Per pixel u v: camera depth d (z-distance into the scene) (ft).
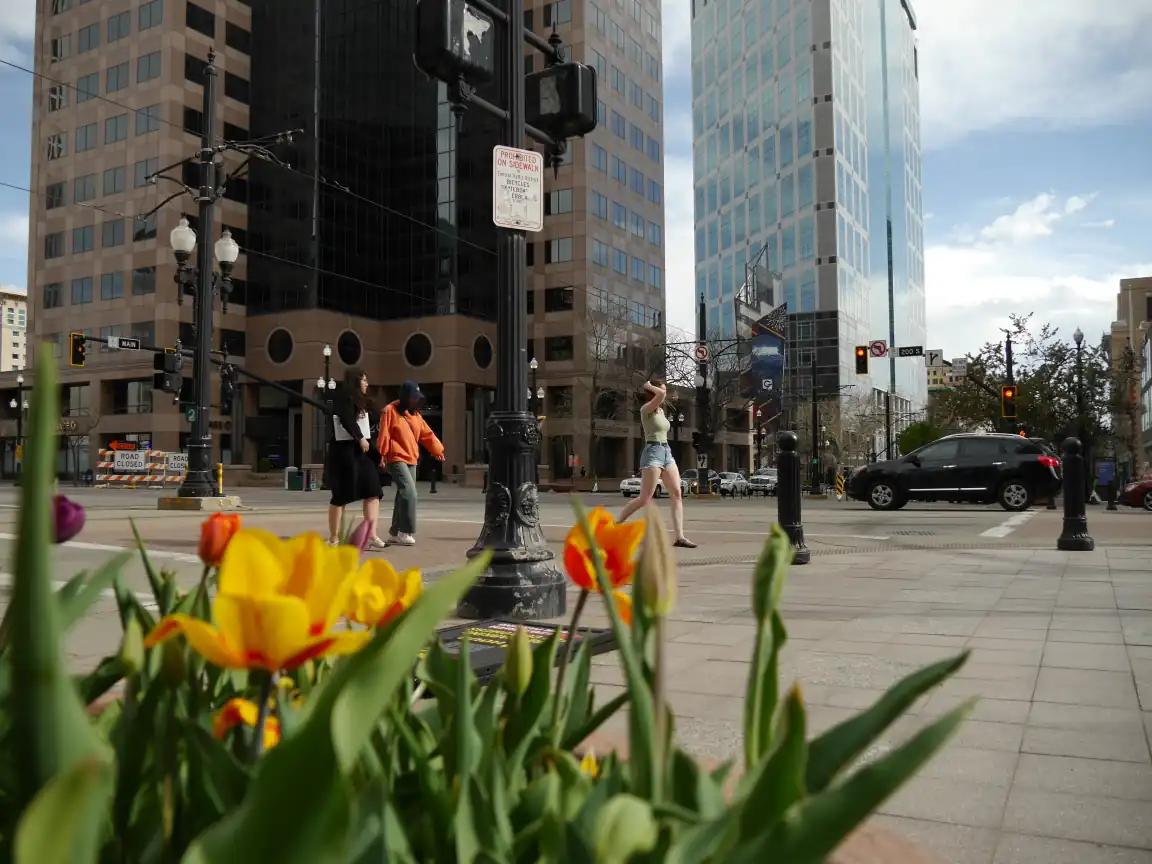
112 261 185.26
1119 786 8.96
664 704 3.08
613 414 212.64
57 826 1.32
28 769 1.53
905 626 17.89
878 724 2.64
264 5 192.03
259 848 1.58
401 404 33.73
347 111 191.83
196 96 184.03
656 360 192.95
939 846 7.56
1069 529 34.78
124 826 3.03
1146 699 12.21
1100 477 80.94
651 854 2.36
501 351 19.72
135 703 3.33
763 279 240.32
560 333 208.95
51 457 1.54
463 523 49.93
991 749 10.12
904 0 431.43
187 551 30.86
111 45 186.09
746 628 17.70
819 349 270.67
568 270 208.54
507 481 19.13
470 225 196.54
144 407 186.09
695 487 141.69
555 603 18.97
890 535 43.45
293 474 151.53
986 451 69.26
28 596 1.52
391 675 1.72
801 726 2.28
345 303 189.88
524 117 20.72
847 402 253.85
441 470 189.98
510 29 20.59
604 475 217.15
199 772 2.96
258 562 2.53
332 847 1.60
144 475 147.64
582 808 3.02
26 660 1.52
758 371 210.79
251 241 188.96
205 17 185.16
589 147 209.87
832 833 2.13
